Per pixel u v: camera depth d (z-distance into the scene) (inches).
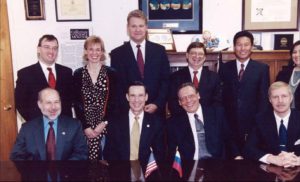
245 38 117.9
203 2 145.6
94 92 114.7
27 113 114.7
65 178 70.5
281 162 76.8
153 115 103.2
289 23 145.3
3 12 142.9
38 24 145.2
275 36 146.2
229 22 146.6
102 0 144.3
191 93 101.1
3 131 147.3
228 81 121.8
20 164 80.9
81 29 145.5
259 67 119.1
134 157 99.3
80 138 96.9
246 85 118.8
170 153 102.2
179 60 135.0
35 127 94.5
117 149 99.7
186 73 121.2
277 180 67.0
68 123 96.1
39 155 92.2
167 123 104.0
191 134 101.7
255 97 119.0
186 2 145.0
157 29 140.9
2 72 145.3
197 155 101.1
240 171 73.0
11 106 146.6
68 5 144.2
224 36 147.3
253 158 82.7
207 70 121.3
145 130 100.0
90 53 114.4
